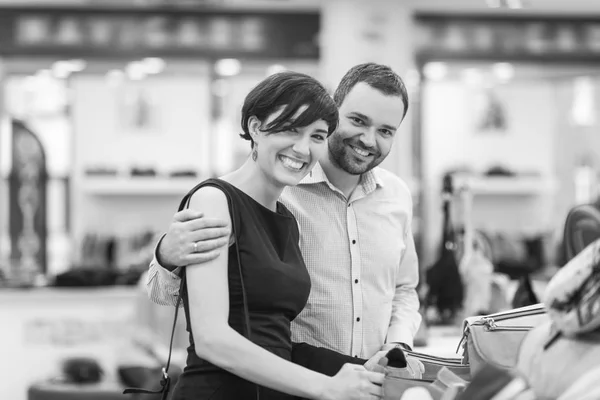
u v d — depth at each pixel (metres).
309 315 2.74
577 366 1.97
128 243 12.23
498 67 12.13
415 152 12.62
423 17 10.98
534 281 6.88
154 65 11.98
